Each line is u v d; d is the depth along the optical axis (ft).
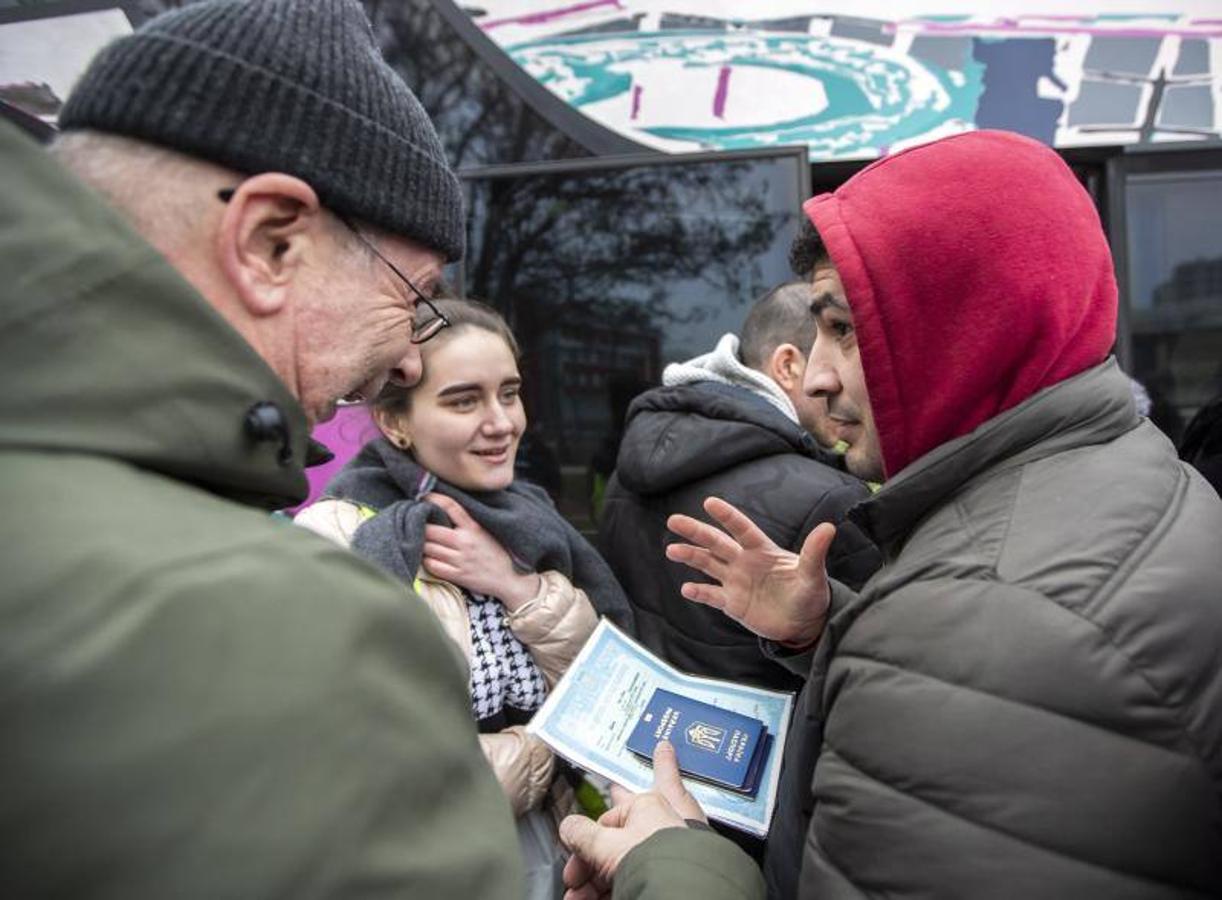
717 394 4.72
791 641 3.56
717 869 2.54
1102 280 2.59
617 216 8.67
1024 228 2.45
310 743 1.38
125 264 1.57
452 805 1.62
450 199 2.39
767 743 3.56
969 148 2.59
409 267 2.30
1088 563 2.08
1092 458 2.37
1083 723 1.95
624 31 8.53
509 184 8.63
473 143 8.66
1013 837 1.94
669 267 8.65
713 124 8.57
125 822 1.23
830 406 3.05
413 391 4.26
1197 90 8.51
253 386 1.72
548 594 4.23
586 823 3.05
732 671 4.48
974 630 2.08
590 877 3.10
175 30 1.89
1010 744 1.97
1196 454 4.68
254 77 1.89
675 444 4.60
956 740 2.02
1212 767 1.93
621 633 4.12
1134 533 2.14
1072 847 1.90
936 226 2.48
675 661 4.69
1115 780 1.91
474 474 4.31
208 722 1.30
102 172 1.85
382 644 1.57
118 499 1.46
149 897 1.22
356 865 1.38
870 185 2.65
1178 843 1.91
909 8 8.48
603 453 8.82
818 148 8.59
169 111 1.82
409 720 1.55
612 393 8.80
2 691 1.24
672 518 3.59
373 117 2.10
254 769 1.31
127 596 1.33
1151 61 8.50
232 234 1.89
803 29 8.48
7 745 1.23
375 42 2.29
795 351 5.37
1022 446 2.44
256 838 1.29
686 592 3.62
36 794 1.21
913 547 2.43
